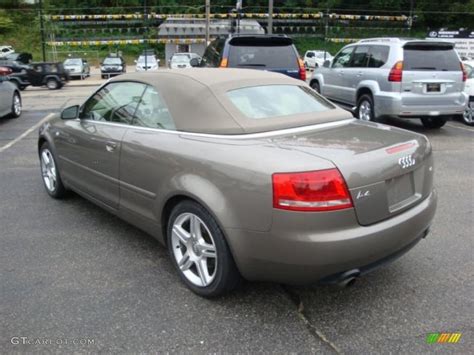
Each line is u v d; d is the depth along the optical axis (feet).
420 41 29.32
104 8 210.38
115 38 185.37
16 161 23.52
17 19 196.75
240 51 28.43
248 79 12.54
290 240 8.99
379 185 9.68
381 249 9.66
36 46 179.22
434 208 11.46
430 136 30.91
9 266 12.39
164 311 10.37
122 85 13.82
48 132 17.15
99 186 14.15
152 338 9.44
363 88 32.09
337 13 218.18
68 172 16.10
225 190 9.71
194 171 10.39
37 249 13.44
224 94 11.48
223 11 216.13
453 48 29.91
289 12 215.51
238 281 10.37
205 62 33.50
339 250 9.02
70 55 158.20
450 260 12.90
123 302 10.73
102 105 14.37
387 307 10.61
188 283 11.19
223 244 9.99
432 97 29.25
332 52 198.18
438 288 11.43
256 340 9.42
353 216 9.27
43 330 9.66
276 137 10.62
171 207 11.50
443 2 222.69
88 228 15.02
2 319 10.00
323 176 8.96
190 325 9.88
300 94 13.00
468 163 23.88
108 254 13.17
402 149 10.51
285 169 9.02
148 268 12.37
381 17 205.26
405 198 10.62
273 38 28.91
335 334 9.62
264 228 9.21
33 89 78.84
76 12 211.20
